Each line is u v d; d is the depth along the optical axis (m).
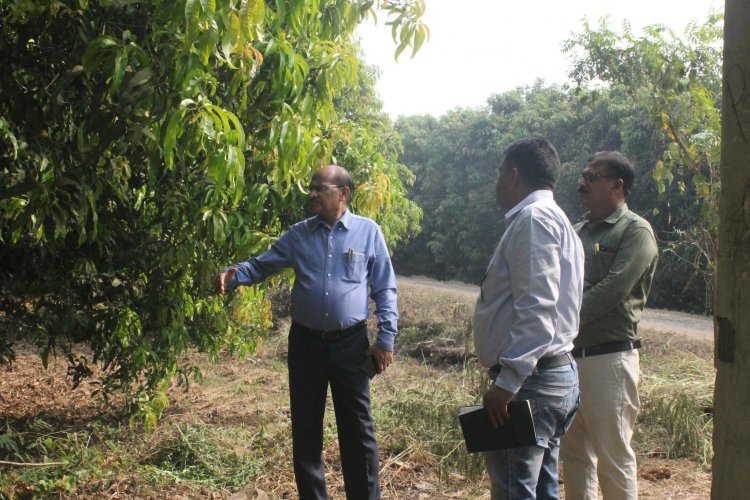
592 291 2.95
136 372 5.55
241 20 2.48
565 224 2.48
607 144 16.64
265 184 3.67
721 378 1.32
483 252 22.16
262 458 4.71
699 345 8.09
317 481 3.48
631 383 2.99
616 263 2.98
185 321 5.61
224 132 2.66
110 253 4.57
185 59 2.65
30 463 4.57
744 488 1.28
